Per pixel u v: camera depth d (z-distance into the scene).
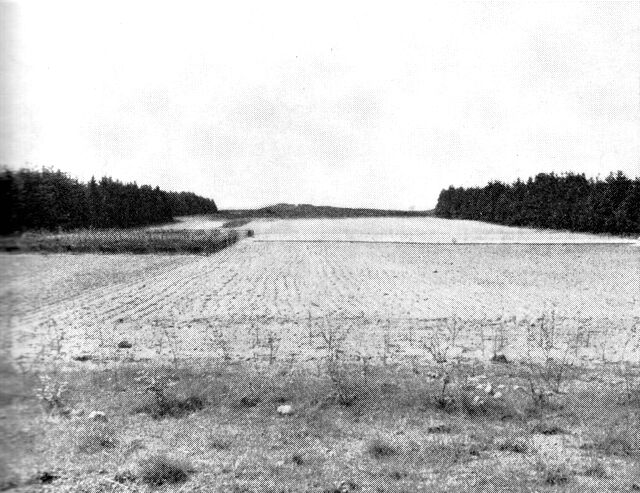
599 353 15.51
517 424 9.64
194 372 12.70
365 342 16.84
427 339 17.30
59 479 7.15
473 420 9.84
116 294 26.38
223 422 9.65
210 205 166.25
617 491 7.07
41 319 20.33
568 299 25.73
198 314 21.59
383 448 8.38
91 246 46.16
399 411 10.22
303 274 34.22
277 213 150.88
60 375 12.15
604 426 9.38
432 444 8.67
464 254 46.44
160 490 7.05
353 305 23.88
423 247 52.84
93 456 8.01
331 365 12.86
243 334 18.00
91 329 18.62
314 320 20.47
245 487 7.14
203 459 8.09
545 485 7.28
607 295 26.86
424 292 27.64
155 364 13.76
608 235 68.00
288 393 11.05
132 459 7.98
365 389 11.20
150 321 20.11
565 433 9.22
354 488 7.19
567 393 11.28
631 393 11.19
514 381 12.23
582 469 7.77
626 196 67.50
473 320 20.62
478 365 13.79
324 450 8.48
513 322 20.28
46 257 42.34
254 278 32.31
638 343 16.77
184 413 10.07
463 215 119.88
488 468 7.81
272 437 8.97
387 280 31.81
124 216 82.00
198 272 34.81
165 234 54.84
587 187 75.25
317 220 123.50
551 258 43.16
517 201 92.00
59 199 58.53
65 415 9.73
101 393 11.01
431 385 11.52
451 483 7.33
